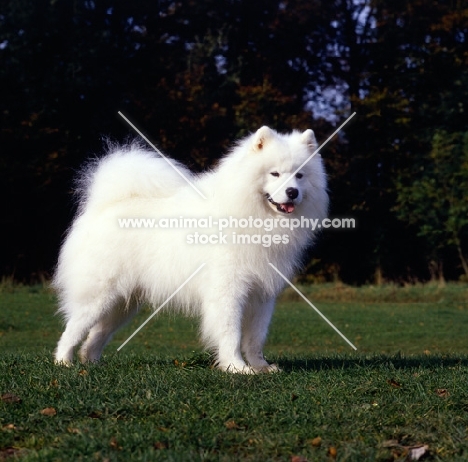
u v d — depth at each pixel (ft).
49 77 73.10
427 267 82.02
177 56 84.33
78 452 14.66
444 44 87.25
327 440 15.58
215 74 86.17
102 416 16.87
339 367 23.81
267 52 86.43
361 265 82.53
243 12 84.69
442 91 84.28
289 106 82.99
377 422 16.61
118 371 21.75
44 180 72.08
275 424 16.46
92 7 78.43
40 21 74.84
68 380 19.97
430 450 15.15
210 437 15.53
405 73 86.58
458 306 63.31
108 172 24.89
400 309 60.80
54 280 26.20
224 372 21.49
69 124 74.74
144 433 15.55
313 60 88.33
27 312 54.24
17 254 74.79
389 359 26.18
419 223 80.18
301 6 85.56
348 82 88.58
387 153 82.07
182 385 19.65
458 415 17.24
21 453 14.83
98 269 23.84
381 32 87.35
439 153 78.18
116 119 74.74
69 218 73.56
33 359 24.79
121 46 80.02
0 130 72.18
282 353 37.04
